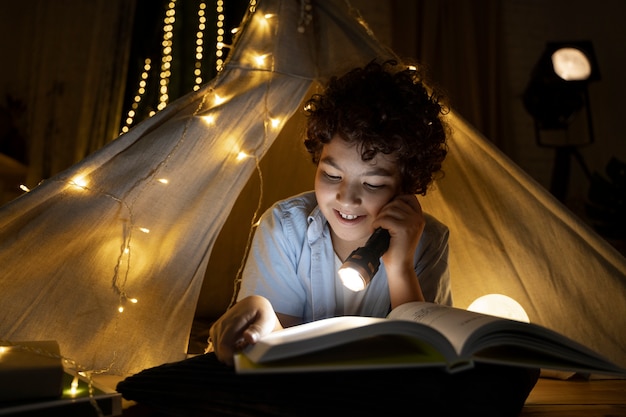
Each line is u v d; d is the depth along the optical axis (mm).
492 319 951
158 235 1486
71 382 1042
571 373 1565
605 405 1290
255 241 1400
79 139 3084
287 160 2117
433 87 1508
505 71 3561
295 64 1552
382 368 886
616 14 3623
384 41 3449
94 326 1423
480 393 933
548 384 1517
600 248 1537
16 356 1000
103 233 1443
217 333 1044
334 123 1188
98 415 943
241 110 1499
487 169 1593
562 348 953
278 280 1371
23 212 1362
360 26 1636
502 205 1630
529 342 938
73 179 1396
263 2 1581
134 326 1455
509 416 965
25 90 3301
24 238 1374
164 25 3029
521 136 3582
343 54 1589
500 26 3557
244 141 1517
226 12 2953
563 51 3197
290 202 1435
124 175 1439
